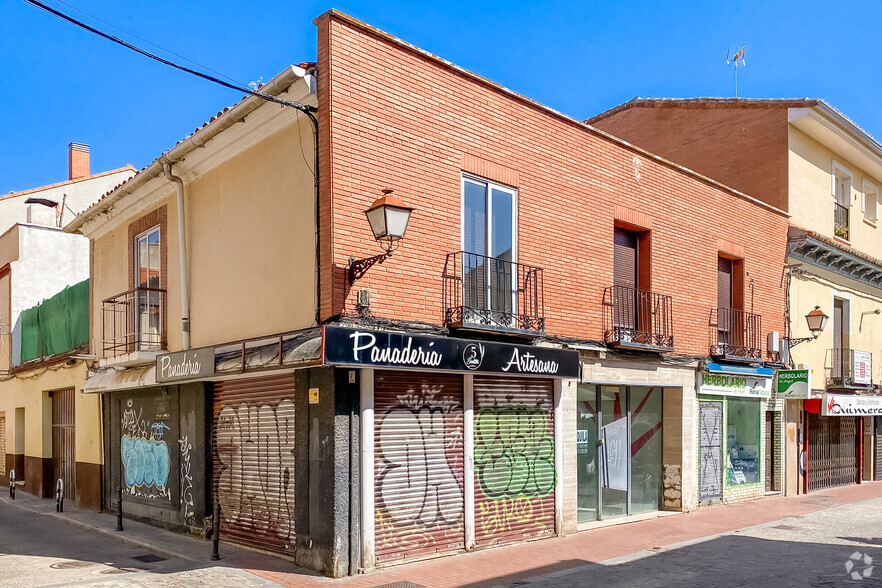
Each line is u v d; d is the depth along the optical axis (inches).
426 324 357.1
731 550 391.5
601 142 476.4
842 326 750.5
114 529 463.2
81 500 581.9
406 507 349.7
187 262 450.3
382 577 322.3
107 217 554.3
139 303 494.0
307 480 342.0
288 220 362.6
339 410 328.2
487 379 394.6
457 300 375.9
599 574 334.6
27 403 725.3
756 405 619.8
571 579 324.5
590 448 472.1
